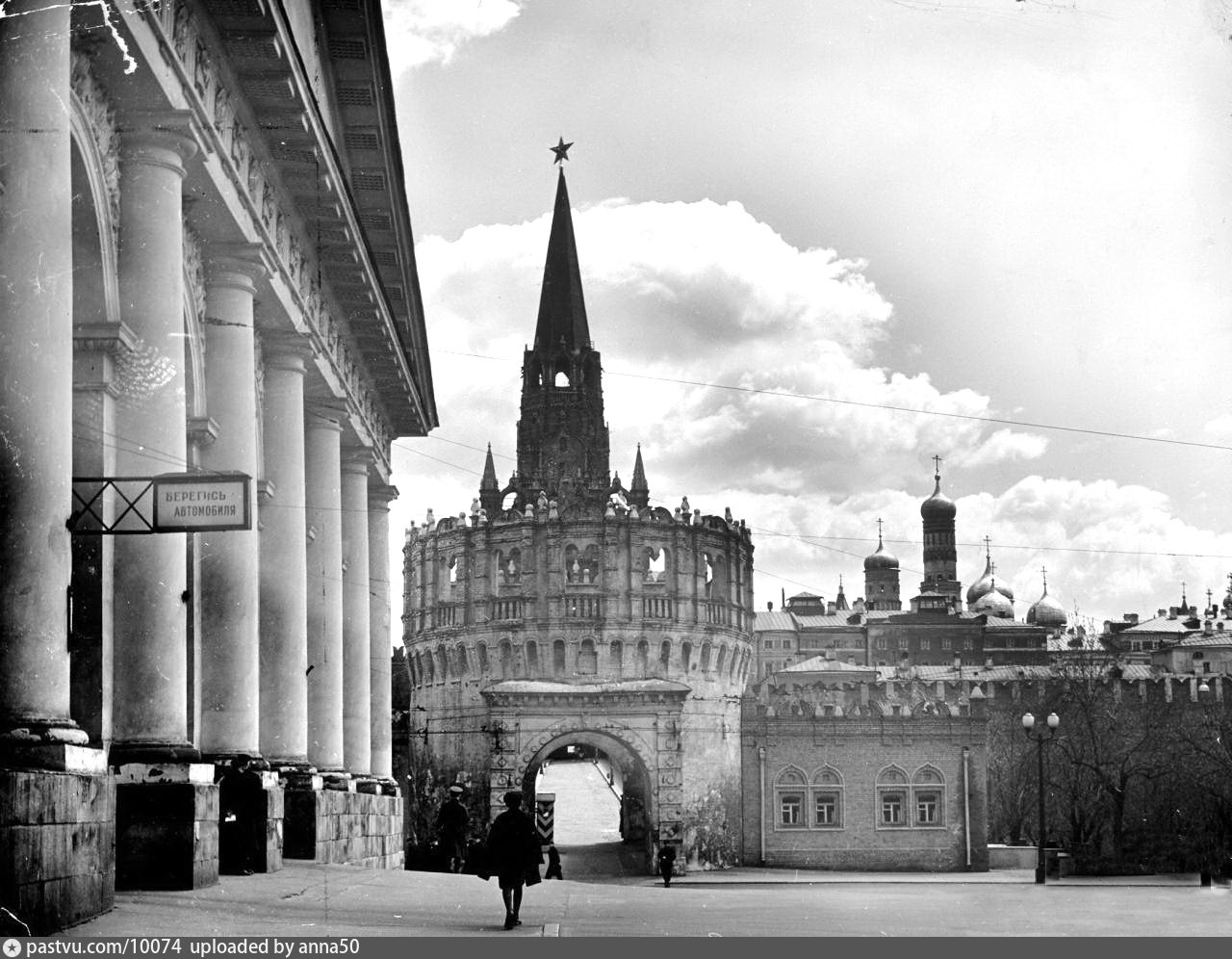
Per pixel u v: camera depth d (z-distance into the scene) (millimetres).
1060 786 121562
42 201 19906
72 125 23312
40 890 18969
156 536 25359
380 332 47250
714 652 133500
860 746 132875
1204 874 66750
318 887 30453
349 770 51656
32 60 20000
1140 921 30938
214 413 31750
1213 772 115500
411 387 54375
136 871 25344
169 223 25891
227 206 29797
